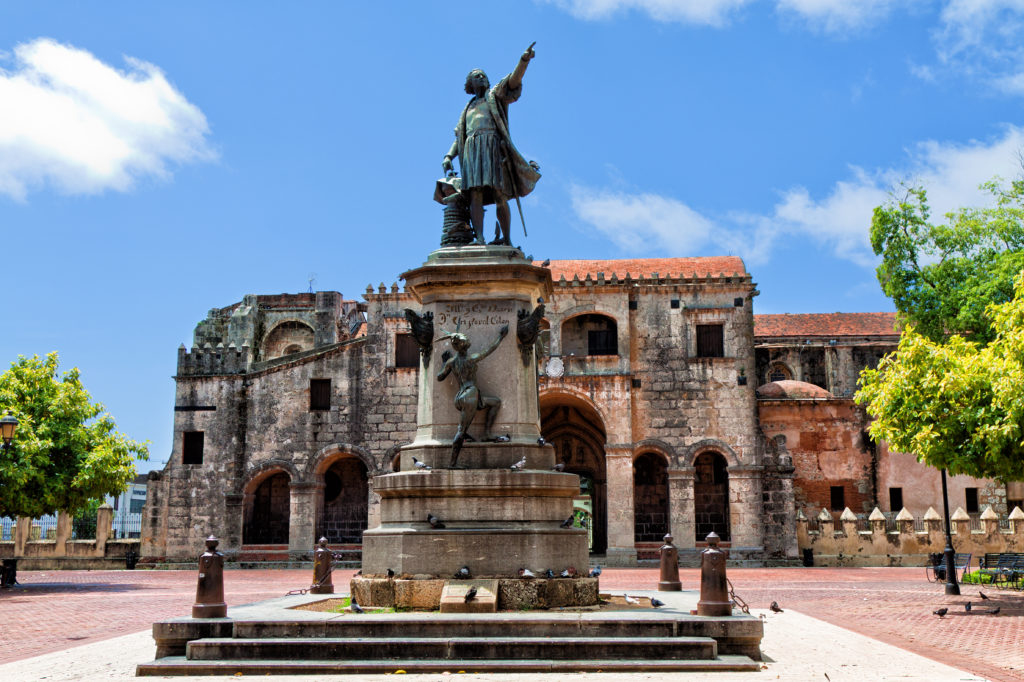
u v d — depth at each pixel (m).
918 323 44.97
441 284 16.00
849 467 48.88
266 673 12.02
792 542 44.28
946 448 22.30
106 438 35.25
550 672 11.84
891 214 45.78
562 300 47.03
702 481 48.03
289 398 48.44
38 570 48.00
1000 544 42.62
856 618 20.42
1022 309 22.02
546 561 14.47
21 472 31.81
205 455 48.59
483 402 15.41
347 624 12.88
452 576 14.34
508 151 17.11
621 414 45.50
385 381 47.81
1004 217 44.91
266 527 49.75
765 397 50.28
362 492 49.31
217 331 63.47
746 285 46.72
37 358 34.94
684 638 12.58
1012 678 12.27
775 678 11.53
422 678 11.45
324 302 62.44
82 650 15.14
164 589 31.88
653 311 46.94
